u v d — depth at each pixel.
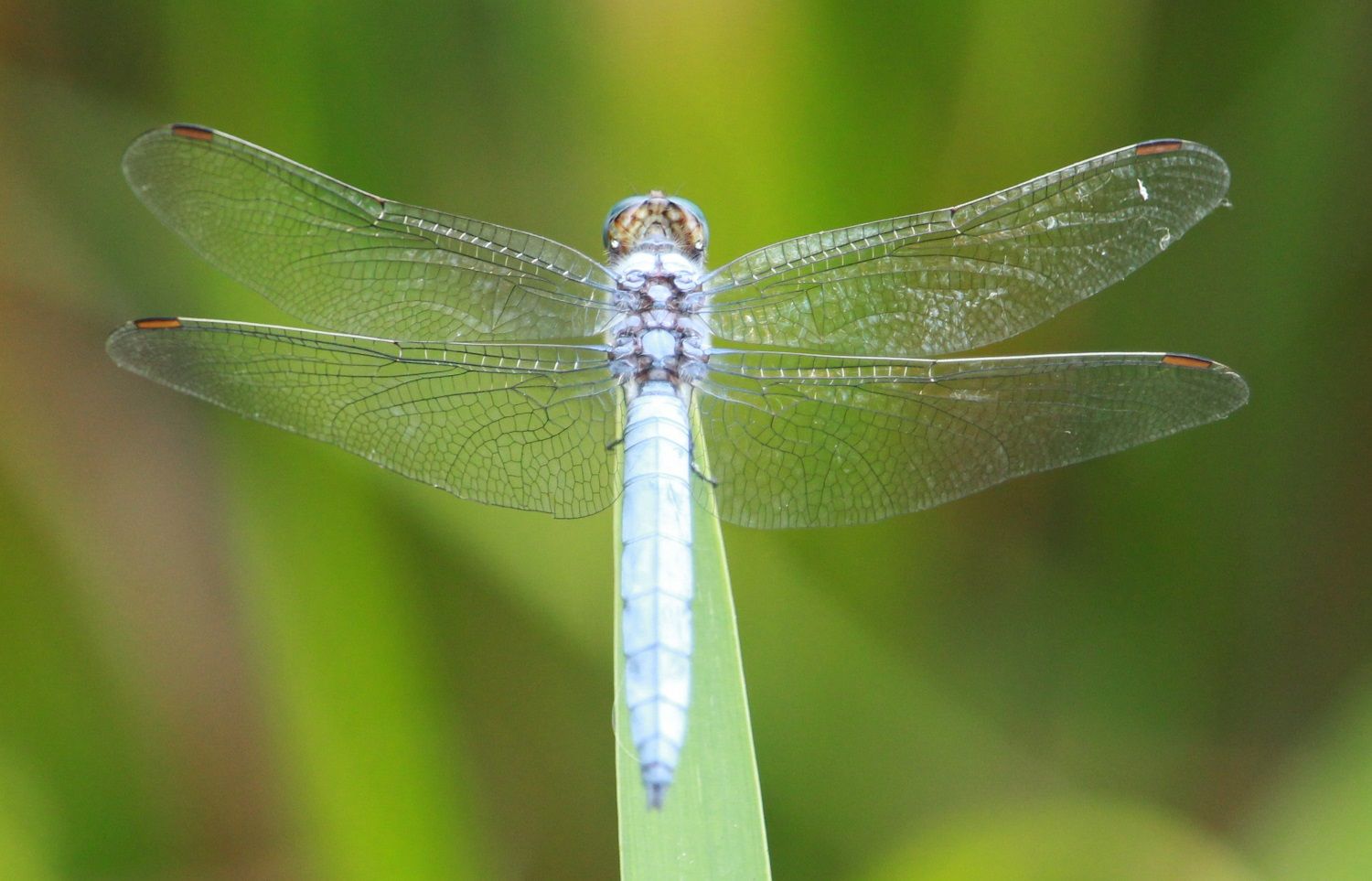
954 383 0.69
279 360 0.69
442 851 0.70
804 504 0.69
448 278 0.70
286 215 0.69
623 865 0.68
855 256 0.70
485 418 0.69
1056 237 0.69
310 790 0.70
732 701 0.68
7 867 0.70
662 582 0.69
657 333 0.70
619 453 0.70
